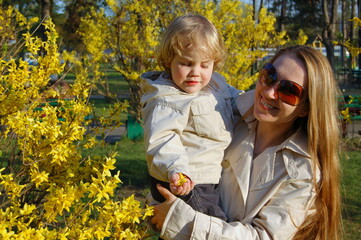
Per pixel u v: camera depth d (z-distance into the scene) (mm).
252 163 1887
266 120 1796
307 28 29469
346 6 30094
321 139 1776
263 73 1801
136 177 6609
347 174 6754
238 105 1999
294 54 1798
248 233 1689
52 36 2637
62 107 2613
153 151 1722
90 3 17266
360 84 16625
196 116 1814
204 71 1842
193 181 1694
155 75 2035
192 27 1798
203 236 1665
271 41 8133
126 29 6938
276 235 1686
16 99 2400
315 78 1746
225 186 1926
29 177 2473
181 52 1800
